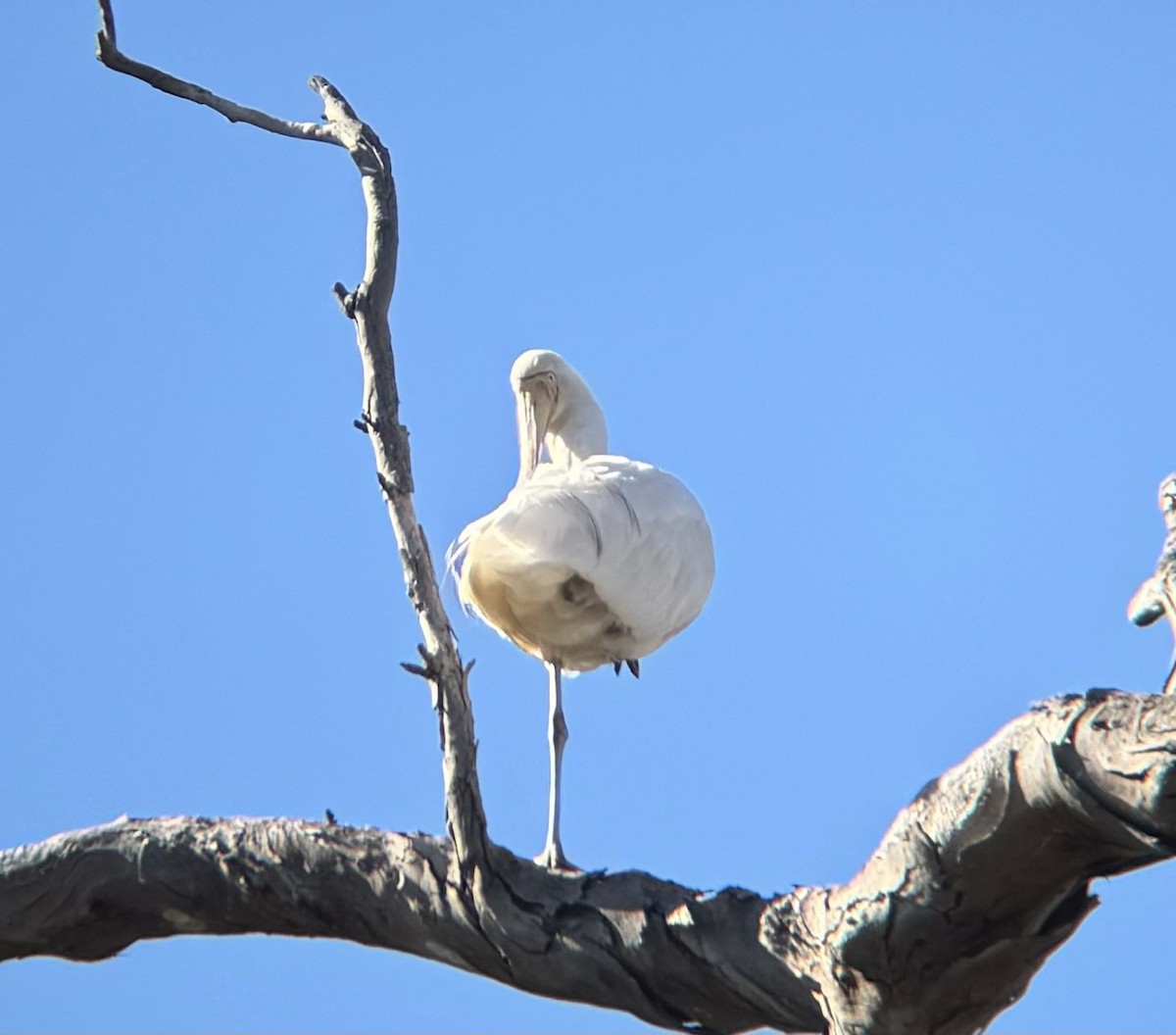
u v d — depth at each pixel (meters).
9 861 13.80
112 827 13.88
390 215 12.70
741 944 12.30
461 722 12.66
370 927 13.45
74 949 14.13
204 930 13.94
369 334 12.70
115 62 13.41
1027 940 11.48
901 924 11.39
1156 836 10.32
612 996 12.83
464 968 13.41
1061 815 10.64
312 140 13.27
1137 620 11.88
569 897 12.79
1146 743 10.16
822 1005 12.16
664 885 12.72
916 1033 11.92
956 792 10.99
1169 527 11.91
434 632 12.57
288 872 13.43
